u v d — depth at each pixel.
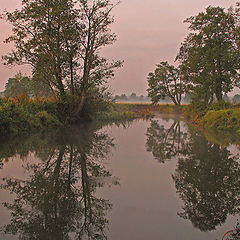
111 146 11.39
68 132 15.50
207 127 20.41
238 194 5.52
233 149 10.71
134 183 6.21
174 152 10.17
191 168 7.68
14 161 8.04
